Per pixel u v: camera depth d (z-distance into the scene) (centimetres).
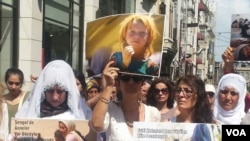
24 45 911
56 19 1066
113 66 312
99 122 295
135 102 313
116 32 315
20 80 432
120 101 315
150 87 457
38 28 948
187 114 324
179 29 3247
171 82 457
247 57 505
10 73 431
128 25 313
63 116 333
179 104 324
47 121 326
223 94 394
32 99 336
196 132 312
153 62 311
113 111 311
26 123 325
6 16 892
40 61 956
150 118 319
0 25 879
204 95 322
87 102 413
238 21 563
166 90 450
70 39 1151
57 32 1073
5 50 895
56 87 331
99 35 321
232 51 452
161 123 311
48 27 1021
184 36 4009
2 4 874
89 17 1227
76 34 1200
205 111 322
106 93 296
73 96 335
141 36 312
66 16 1130
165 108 452
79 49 1217
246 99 452
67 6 1134
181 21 3634
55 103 333
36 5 936
